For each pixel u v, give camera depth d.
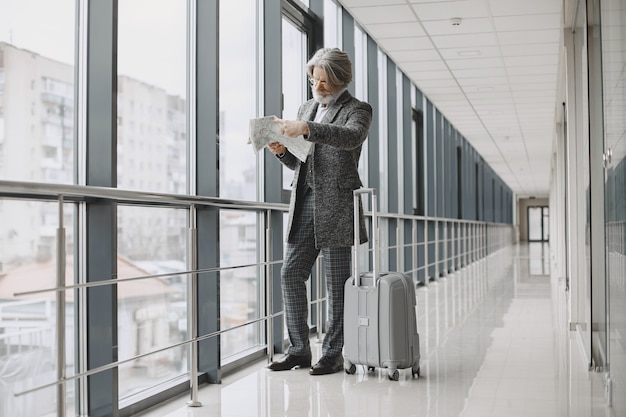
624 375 2.31
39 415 2.24
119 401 2.68
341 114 3.30
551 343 4.34
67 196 2.33
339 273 3.43
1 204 2.10
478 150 14.89
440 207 10.48
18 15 2.17
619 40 2.28
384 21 5.85
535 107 9.67
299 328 3.54
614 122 2.46
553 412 2.68
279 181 4.18
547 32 6.08
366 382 3.24
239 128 3.96
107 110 2.47
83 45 2.48
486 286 8.53
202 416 2.64
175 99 3.20
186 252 3.22
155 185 3.00
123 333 2.71
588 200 3.54
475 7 5.45
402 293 3.28
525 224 41.28
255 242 4.09
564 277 8.47
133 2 2.85
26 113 2.20
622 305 2.34
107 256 2.42
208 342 3.23
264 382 3.25
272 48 4.24
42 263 2.25
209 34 3.33
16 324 2.12
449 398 2.92
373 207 3.29
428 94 8.83
